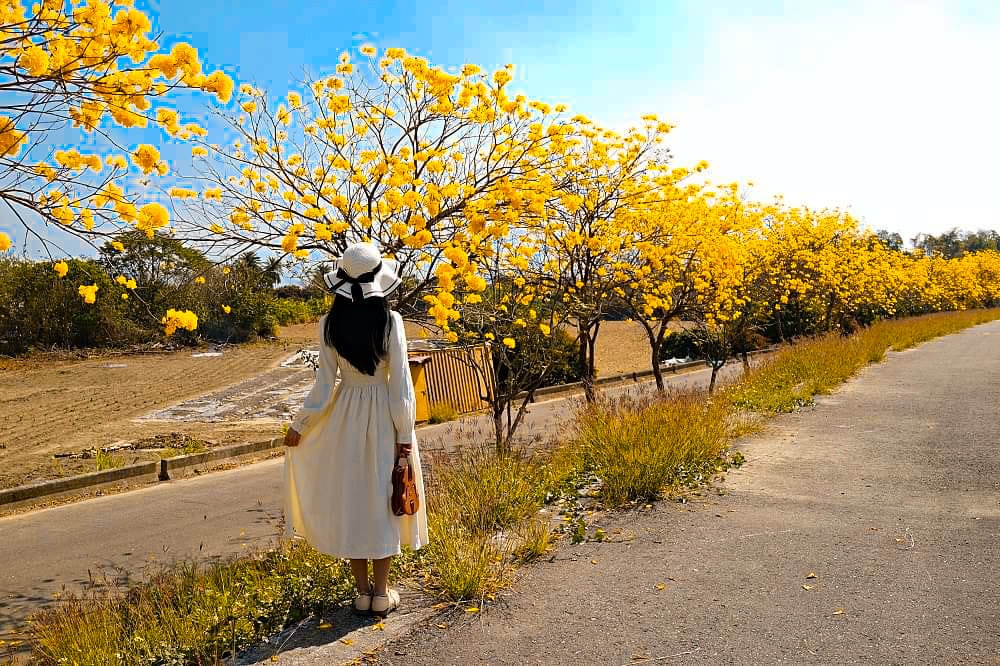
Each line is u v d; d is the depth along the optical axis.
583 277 8.68
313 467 3.32
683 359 25.53
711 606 3.38
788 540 4.35
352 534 3.23
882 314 33.06
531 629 3.19
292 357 25.73
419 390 13.93
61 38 2.72
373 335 3.26
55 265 3.20
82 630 3.17
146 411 15.17
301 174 5.52
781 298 16.41
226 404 15.99
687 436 6.49
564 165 6.44
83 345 27.25
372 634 3.16
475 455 6.06
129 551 5.93
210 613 3.27
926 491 5.49
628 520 4.88
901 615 3.22
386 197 5.35
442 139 5.70
